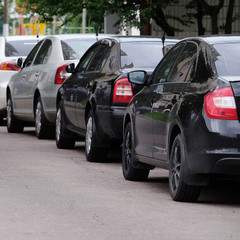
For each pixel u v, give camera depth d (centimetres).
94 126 3281
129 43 3334
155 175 3003
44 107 4294
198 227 1958
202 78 2309
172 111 2381
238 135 2175
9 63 5244
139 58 3250
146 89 2734
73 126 3728
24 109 4684
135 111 2770
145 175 2806
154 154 2566
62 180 2778
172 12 8119
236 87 2198
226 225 1989
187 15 7906
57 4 7069
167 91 2494
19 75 4784
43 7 7119
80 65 3759
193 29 8188
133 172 2800
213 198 2442
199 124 2222
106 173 3008
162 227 1952
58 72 4138
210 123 2198
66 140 3894
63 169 3098
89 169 3117
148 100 2652
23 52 5309
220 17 8300
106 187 2634
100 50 3522
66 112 3803
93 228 1930
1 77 5266
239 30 8238
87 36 4291
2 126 5622
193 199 2347
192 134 2245
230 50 2353
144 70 2977
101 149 3325
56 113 4081
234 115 2186
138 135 2727
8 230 1900
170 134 2402
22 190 2528
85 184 2694
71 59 4147
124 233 1873
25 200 2334
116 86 3153
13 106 4872
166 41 3362
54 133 4425
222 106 2192
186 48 2533
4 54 5306
